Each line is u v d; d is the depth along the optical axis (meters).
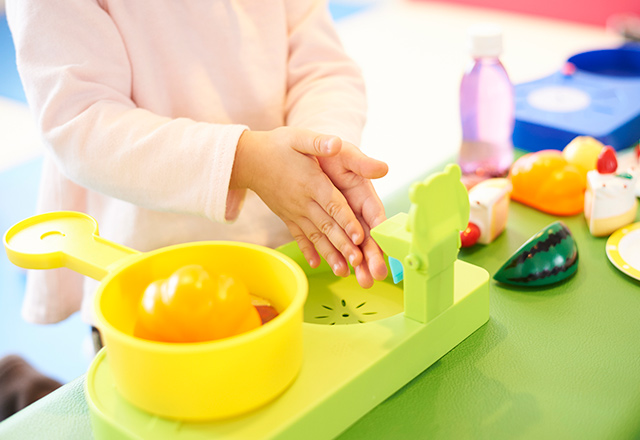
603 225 0.77
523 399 0.53
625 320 0.63
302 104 0.85
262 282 0.54
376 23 2.82
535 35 2.43
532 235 0.80
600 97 1.11
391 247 0.55
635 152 0.97
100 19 0.72
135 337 0.47
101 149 0.68
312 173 0.62
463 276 0.62
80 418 0.53
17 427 0.52
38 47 0.70
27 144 1.87
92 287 0.87
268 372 0.46
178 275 0.46
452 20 2.77
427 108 2.05
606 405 0.52
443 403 0.53
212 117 0.83
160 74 0.80
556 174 0.83
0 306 1.52
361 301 0.66
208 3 0.80
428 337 0.56
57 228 0.59
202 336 0.45
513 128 1.05
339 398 0.49
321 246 0.64
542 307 0.65
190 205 0.66
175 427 0.45
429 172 0.95
